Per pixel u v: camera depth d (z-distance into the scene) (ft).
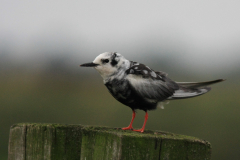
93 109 60.70
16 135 22.59
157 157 20.72
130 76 33.17
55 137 22.16
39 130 22.18
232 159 51.08
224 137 53.98
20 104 61.31
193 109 62.08
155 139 20.65
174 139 21.01
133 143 20.26
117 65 33.19
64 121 58.08
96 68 33.14
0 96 63.05
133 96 33.63
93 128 23.39
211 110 61.67
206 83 36.47
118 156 20.03
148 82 33.63
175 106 63.41
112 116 58.44
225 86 74.28
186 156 21.21
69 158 22.27
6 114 57.06
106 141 20.76
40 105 60.90
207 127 56.54
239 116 59.62
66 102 63.93
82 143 21.67
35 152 22.21
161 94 34.40
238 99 66.13
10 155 22.68
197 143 21.30
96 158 21.07
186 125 56.85
